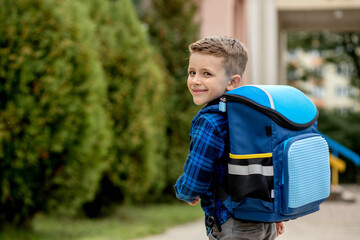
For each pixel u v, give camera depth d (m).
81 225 7.01
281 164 1.95
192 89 2.17
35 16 5.48
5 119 5.35
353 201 11.56
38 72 5.45
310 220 8.30
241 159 1.95
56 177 5.69
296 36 25.59
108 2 8.03
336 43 24.78
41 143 5.46
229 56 2.14
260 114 1.95
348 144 19.91
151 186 9.52
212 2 10.79
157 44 10.33
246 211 1.97
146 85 8.02
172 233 6.57
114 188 7.83
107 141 6.51
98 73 6.22
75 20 5.86
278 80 15.96
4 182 5.42
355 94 26.91
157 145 9.01
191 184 2.04
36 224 6.86
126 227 6.91
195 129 2.09
